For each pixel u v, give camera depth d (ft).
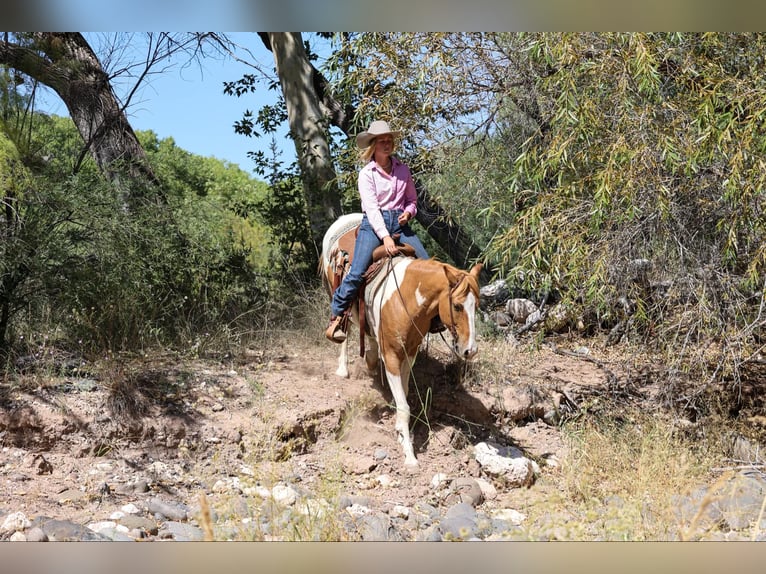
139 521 15.67
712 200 21.95
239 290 30.37
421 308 19.52
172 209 27.50
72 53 31.01
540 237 21.52
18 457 18.30
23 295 22.70
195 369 22.98
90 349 22.82
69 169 25.91
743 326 22.94
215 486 18.40
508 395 23.44
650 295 24.32
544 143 24.93
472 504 18.72
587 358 27.14
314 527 15.03
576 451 20.86
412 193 21.84
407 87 27.89
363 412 22.15
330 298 25.09
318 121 35.50
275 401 21.61
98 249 23.81
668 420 22.76
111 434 19.48
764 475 20.12
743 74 22.39
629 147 20.52
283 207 35.70
